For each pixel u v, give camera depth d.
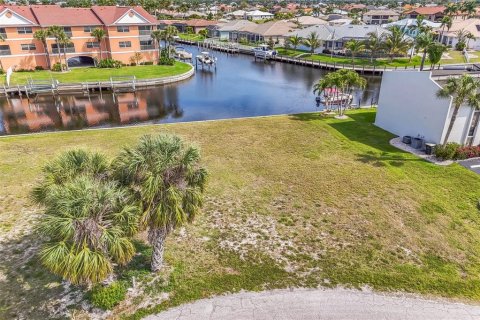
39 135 25.34
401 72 23.91
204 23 104.25
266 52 71.50
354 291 11.02
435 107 21.11
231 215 15.00
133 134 25.56
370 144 23.53
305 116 31.39
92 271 8.28
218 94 43.81
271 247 12.99
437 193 16.98
